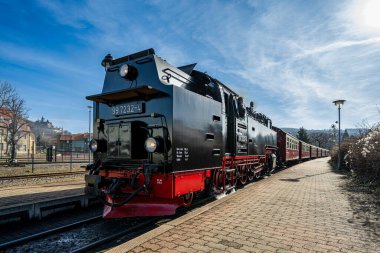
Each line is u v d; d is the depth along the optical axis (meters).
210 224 5.76
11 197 8.43
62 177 13.93
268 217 6.37
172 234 5.12
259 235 5.11
